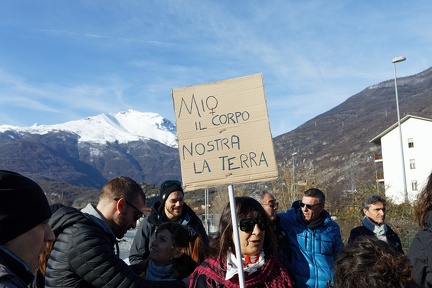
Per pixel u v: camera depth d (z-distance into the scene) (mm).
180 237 4184
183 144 3500
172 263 4176
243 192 32688
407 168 55281
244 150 3426
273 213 5059
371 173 90500
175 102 3559
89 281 3225
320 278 4875
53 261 3275
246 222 3219
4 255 2150
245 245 3258
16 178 2252
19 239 2217
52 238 2443
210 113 3512
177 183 5438
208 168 3438
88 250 3203
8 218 2168
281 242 4996
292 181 29375
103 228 3443
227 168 3418
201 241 4277
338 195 25125
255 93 3484
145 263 4445
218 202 33500
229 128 3469
